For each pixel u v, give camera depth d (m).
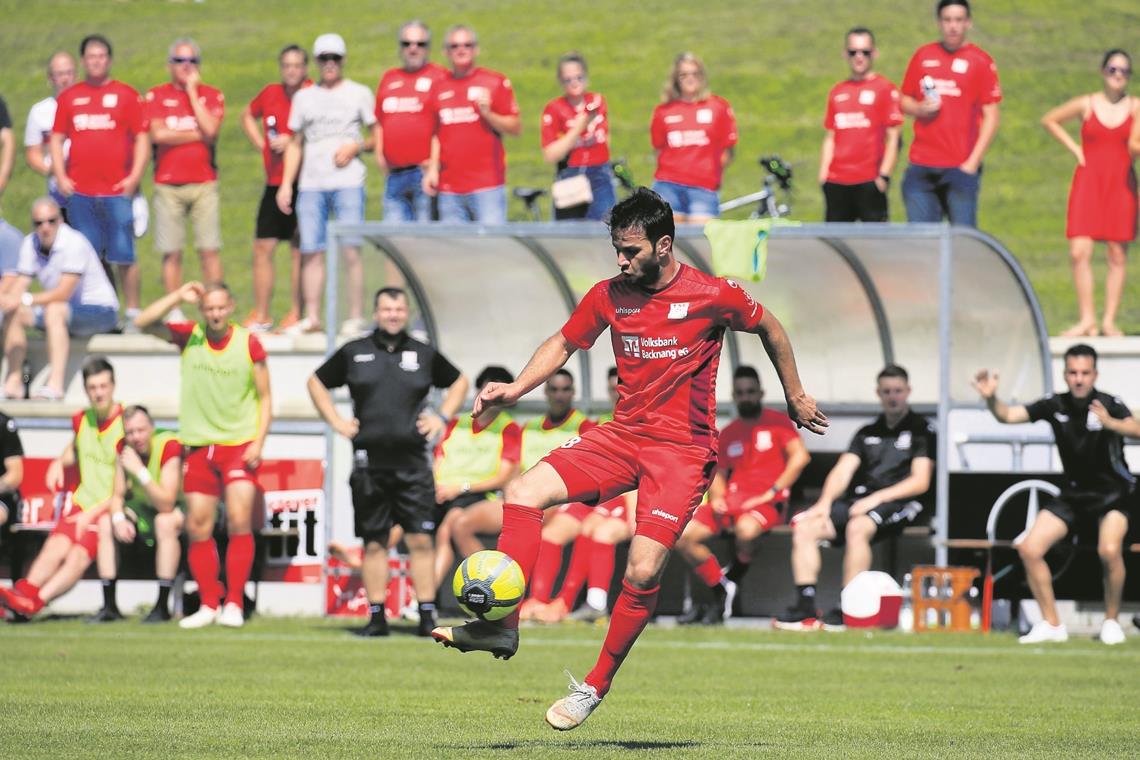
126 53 148.75
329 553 49.31
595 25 157.12
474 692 30.97
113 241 59.44
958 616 46.19
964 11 54.78
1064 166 127.50
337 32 153.50
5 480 49.03
